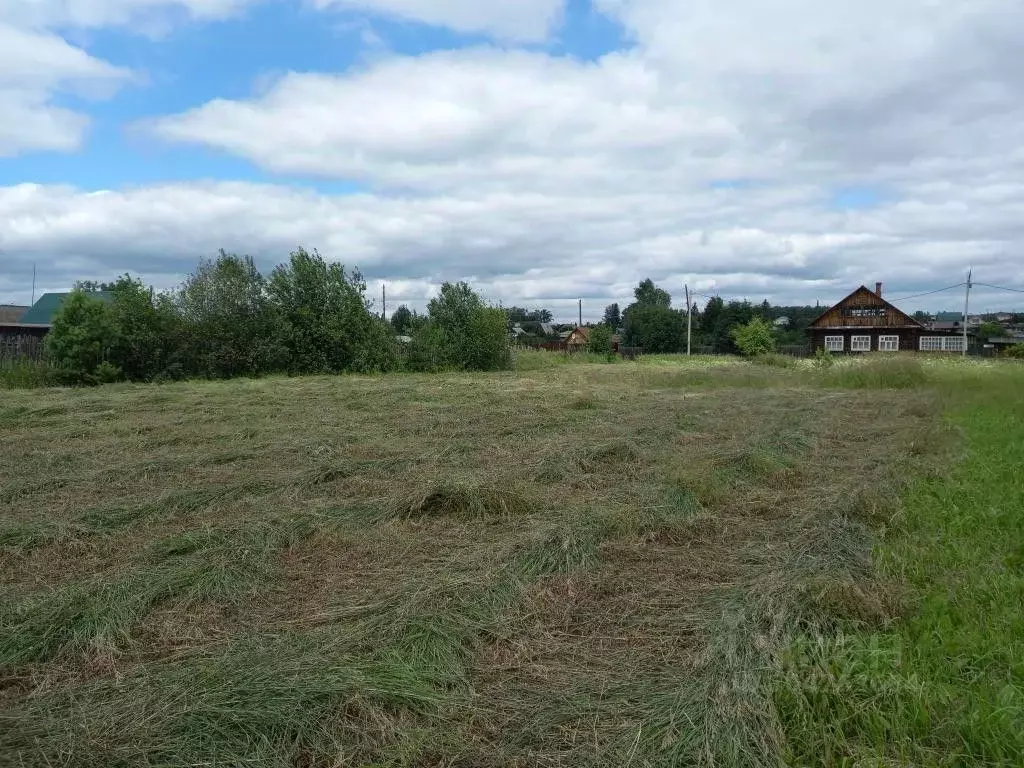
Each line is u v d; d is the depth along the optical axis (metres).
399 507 5.63
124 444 8.81
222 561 4.39
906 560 4.39
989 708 2.73
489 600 3.84
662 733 2.61
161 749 2.51
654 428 9.89
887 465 7.34
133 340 21.17
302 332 24.30
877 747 2.54
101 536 5.10
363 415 11.59
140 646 3.44
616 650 3.38
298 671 3.01
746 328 45.28
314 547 4.94
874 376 19.64
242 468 7.43
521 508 5.72
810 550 4.62
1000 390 14.95
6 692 3.03
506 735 2.68
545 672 3.17
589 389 17.16
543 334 84.81
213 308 22.77
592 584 4.18
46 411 11.65
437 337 28.91
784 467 7.34
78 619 3.60
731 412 12.48
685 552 4.83
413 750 2.56
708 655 3.12
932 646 3.27
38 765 2.42
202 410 12.02
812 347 52.34
